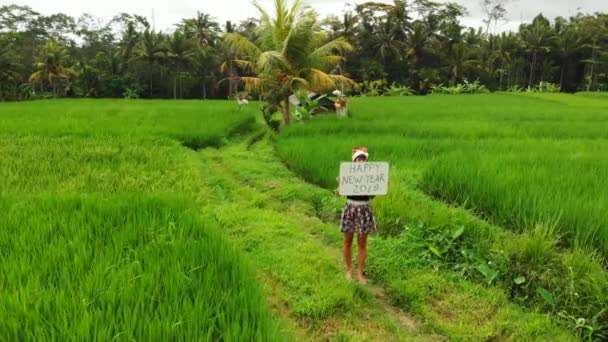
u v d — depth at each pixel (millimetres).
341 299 5152
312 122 18406
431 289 5523
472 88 62625
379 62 66312
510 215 6855
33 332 3623
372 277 5984
